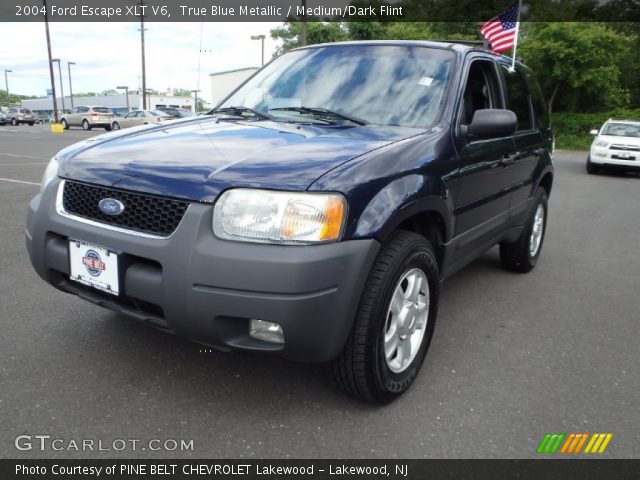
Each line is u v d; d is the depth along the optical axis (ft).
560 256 18.42
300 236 6.57
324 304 6.67
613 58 85.76
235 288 6.54
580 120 89.15
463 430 7.67
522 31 96.07
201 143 8.26
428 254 8.37
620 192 37.32
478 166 10.18
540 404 8.47
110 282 7.36
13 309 11.08
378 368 7.63
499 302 13.24
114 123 107.34
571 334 11.39
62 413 7.57
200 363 9.13
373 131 8.87
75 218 7.82
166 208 7.03
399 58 10.75
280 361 9.32
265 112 10.55
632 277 16.03
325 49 11.78
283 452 7.00
